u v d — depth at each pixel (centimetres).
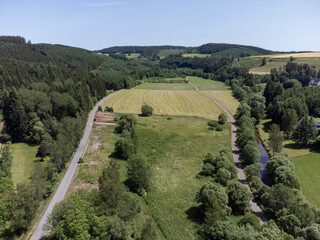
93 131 10281
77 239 3228
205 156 7819
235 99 16200
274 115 11381
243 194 5122
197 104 15088
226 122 11900
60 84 15088
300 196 5125
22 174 6356
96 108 14050
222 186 5528
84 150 8225
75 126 8550
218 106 14650
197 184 6231
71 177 6284
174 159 7838
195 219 4919
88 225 3503
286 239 3788
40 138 8319
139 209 4894
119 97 17012
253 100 13650
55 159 6375
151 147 8800
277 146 7944
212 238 4112
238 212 5150
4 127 9494
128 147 7481
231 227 4119
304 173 6988
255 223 4484
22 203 4159
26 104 8769
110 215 4009
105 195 4044
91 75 19038
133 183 5812
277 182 5916
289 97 12531
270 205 5041
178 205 5372
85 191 4472
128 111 13838
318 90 13250
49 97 9850
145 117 12725
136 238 4078
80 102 11212
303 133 8712
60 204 3822
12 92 8506
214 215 4453
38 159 7275
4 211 4000
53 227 3722
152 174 6438
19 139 8838
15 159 7256
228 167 6581
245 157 7425
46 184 5312
